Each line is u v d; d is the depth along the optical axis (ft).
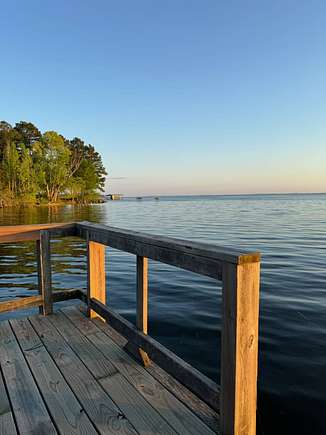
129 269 25.99
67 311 10.46
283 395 8.52
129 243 7.30
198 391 5.36
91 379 6.48
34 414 5.43
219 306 16.10
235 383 4.51
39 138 183.11
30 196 150.71
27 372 6.77
